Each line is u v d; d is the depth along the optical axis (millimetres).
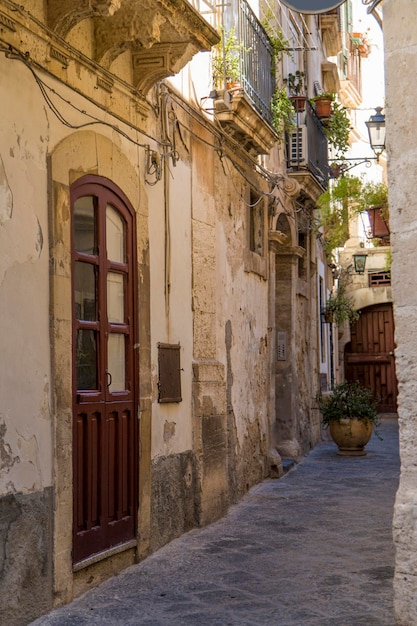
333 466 14961
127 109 7906
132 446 7730
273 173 14109
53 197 6418
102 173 7277
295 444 15484
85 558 6762
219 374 10195
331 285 23281
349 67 28188
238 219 11859
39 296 6238
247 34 11750
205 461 9562
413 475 5418
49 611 6180
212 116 10711
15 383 5898
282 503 10984
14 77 6004
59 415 6371
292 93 16234
